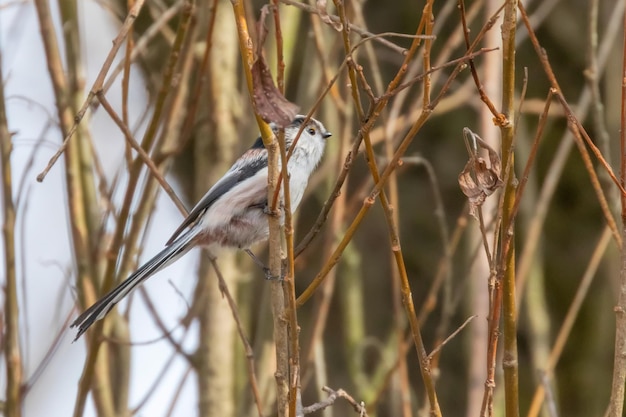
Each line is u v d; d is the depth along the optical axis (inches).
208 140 417.7
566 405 534.9
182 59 370.6
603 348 528.7
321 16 224.7
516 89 550.6
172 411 373.4
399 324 350.6
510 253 237.5
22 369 366.3
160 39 480.4
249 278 416.2
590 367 532.7
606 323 529.0
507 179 231.6
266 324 392.8
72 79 378.9
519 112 230.7
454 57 526.0
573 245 549.6
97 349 344.8
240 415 380.5
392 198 340.5
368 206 242.4
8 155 365.7
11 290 359.6
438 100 229.0
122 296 335.3
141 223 364.8
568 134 381.1
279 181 247.6
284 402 250.5
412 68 378.6
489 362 232.4
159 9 446.9
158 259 352.2
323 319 360.5
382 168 362.6
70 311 378.3
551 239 553.0
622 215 238.4
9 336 356.5
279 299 253.0
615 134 459.2
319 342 396.5
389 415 476.1
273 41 398.3
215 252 369.1
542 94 547.8
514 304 238.1
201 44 413.1
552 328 542.0
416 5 549.3
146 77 453.7
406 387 333.4
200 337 400.8
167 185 314.7
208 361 396.8
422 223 553.3
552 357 327.6
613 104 463.8
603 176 343.0
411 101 512.4
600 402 527.8
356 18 360.2
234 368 405.1
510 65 229.9
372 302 554.3
